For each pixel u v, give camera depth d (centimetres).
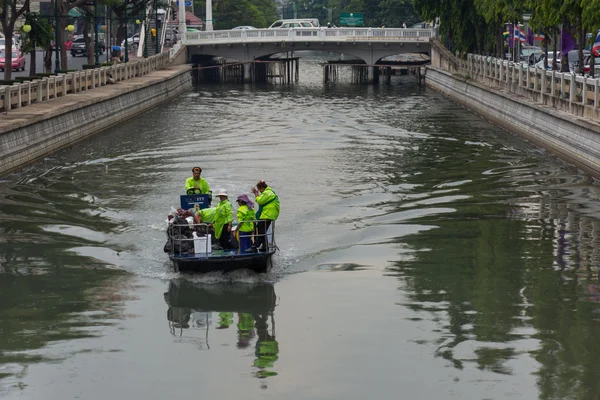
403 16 14412
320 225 2783
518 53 6125
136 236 2650
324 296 2147
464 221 2830
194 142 4594
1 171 3416
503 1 5994
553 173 3634
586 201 3103
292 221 2820
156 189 3288
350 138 4775
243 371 1727
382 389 1642
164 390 1645
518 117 4859
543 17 4856
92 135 4772
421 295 2141
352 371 1720
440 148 4375
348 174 3631
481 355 1784
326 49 9544
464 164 3872
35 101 4453
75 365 1753
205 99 7512
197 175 2542
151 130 5119
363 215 2911
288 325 1962
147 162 3909
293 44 9619
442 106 6775
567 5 4491
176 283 2258
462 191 3284
